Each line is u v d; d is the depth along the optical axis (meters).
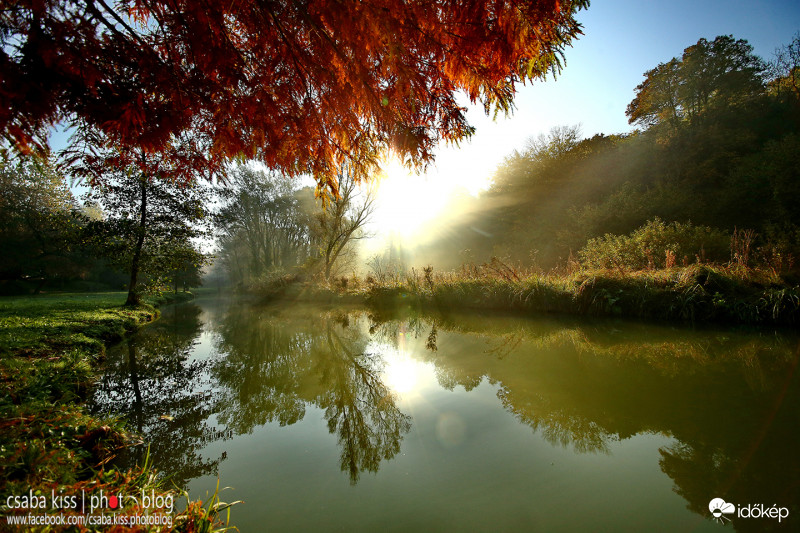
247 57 1.88
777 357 4.02
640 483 1.89
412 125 2.02
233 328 9.55
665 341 5.04
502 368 4.19
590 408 2.86
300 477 2.20
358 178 2.51
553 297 8.12
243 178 27.02
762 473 1.89
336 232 17.27
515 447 2.35
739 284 6.22
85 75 1.56
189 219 10.53
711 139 17.09
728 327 5.63
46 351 4.54
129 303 11.65
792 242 9.23
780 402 2.78
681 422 2.51
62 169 2.01
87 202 9.33
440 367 4.52
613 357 4.39
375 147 2.32
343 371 4.94
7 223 17.88
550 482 1.95
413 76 1.80
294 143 2.18
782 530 1.50
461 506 1.80
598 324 6.54
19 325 5.65
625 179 18.84
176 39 1.71
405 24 1.61
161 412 3.50
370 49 1.69
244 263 42.78
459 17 1.59
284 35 1.76
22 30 1.40
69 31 1.46
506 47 1.62
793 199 12.00
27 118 1.51
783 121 16.52
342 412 3.38
